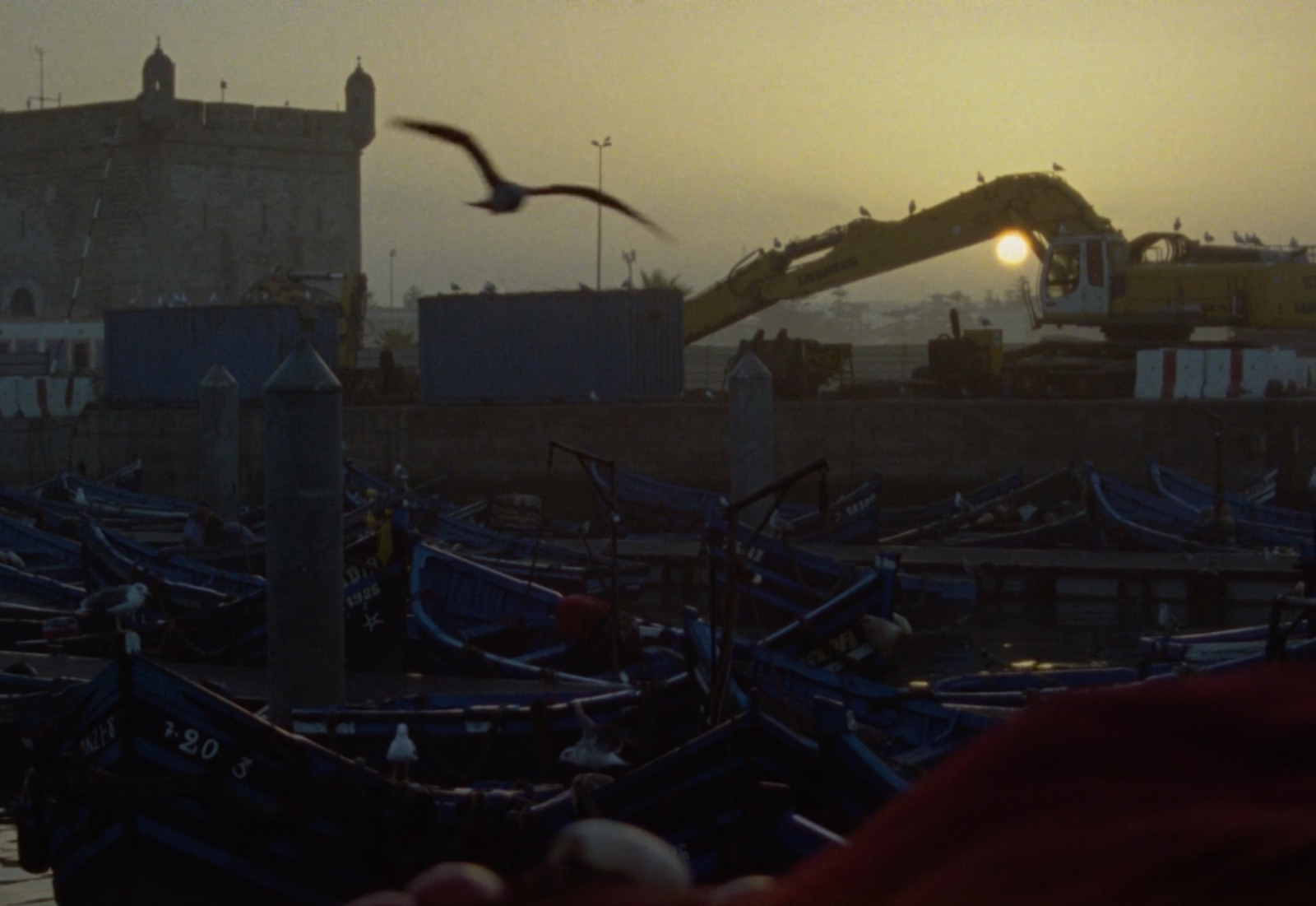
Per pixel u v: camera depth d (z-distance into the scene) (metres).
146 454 49.06
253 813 10.93
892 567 17.70
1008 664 23.86
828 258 47.41
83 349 72.75
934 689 16.61
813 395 46.97
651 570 31.67
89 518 26.09
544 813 10.97
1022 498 35.81
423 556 21.38
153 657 20.17
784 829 10.30
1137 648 25.17
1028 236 45.84
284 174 85.25
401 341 73.88
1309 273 43.66
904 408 43.31
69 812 11.19
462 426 46.22
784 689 14.57
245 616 20.03
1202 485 38.12
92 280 82.88
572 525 37.12
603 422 45.41
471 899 1.30
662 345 46.22
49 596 25.89
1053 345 46.34
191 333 49.06
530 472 45.84
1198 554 30.53
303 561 15.68
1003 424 42.53
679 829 10.78
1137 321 44.62
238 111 83.69
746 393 27.80
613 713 13.52
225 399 36.62
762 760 10.72
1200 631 27.11
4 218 84.75
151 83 80.94
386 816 11.13
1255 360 41.84
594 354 46.19
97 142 82.31
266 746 11.01
